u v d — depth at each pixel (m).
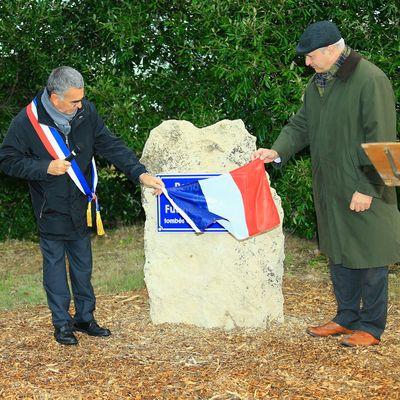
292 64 7.64
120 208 10.47
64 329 5.30
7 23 9.20
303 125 5.37
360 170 4.79
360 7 8.16
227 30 7.74
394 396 4.31
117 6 9.29
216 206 5.31
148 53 9.08
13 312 6.44
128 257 8.79
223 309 5.58
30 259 9.14
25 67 9.72
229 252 5.53
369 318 5.16
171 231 5.59
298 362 4.87
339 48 4.85
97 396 4.40
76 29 9.53
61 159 4.96
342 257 5.04
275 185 8.42
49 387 4.55
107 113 8.70
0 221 10.02
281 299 5.68
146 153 5.64
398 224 5.00
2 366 4.94
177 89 9.10
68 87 4.83
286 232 9.80
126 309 6.28
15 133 5.02
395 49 7.74
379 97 4.75
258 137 8.58
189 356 5.04
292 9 8.09
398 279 7.45
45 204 5.11
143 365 4.89
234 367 4.80
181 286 5.63
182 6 8.83
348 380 4.55
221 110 8.54
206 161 5.54
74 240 5.28
